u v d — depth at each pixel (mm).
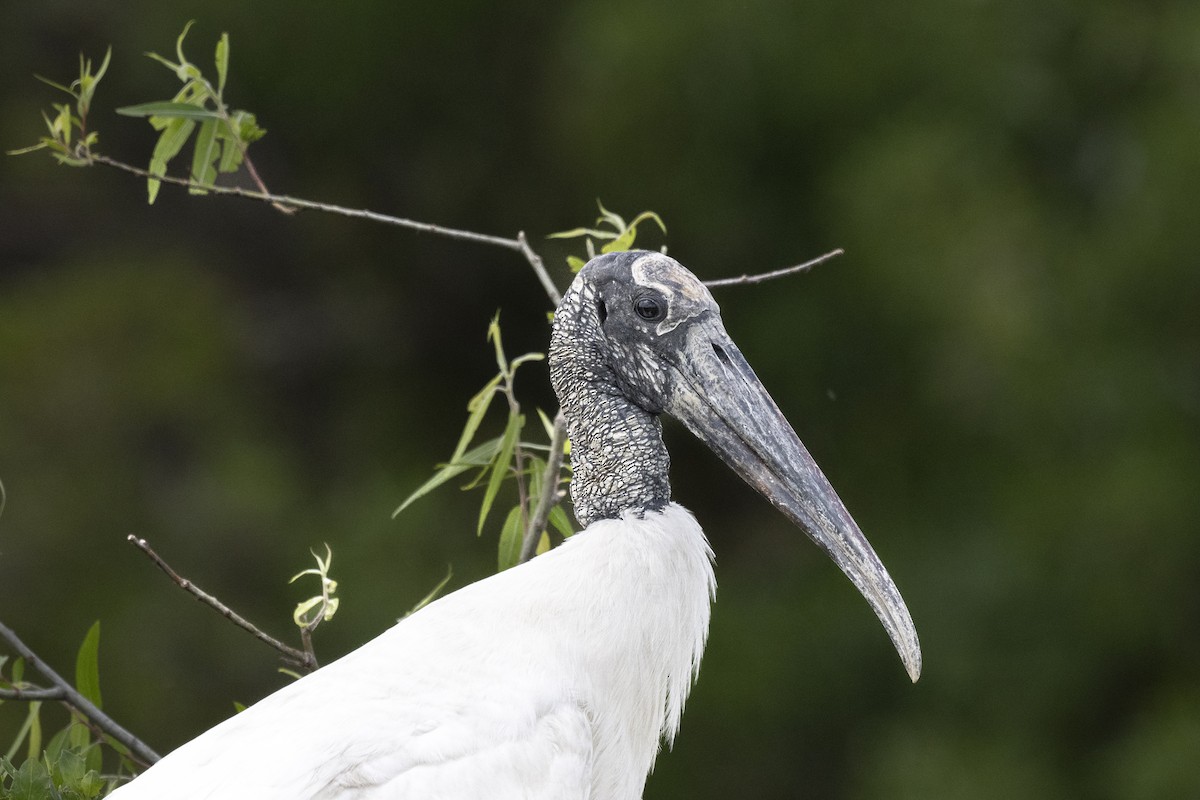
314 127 16203
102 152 16484
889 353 14602
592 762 5250
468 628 5211
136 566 14258
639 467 5570
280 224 16672
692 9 14602
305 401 16297
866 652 14172
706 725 14055
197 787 4828
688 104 14617
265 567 14336
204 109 6633
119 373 15273
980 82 15047
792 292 14797
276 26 15633
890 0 15062
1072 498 14164
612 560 5387
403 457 16047
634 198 14898
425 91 15977
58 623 13883
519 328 16328
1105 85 15461
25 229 16297
